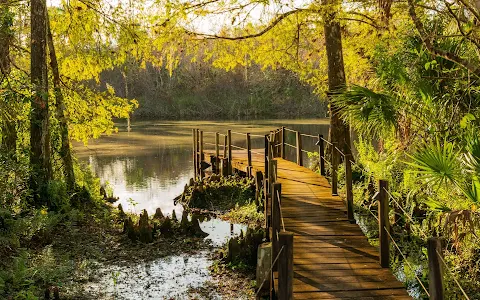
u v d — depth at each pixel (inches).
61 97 464.1
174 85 2269.9
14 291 255.6
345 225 295.0
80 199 467.8
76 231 380.2
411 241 324.2
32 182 399.2
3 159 377.7
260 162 578.9
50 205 402.0
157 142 1164.5
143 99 2182.6
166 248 363.6
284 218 309.9
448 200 265.7
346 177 304.7
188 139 1225.4
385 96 291.6
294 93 2156.7
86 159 907.4
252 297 272.1
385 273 223.3
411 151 318.7
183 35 445.1
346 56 542.6
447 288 242.8
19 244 318.3
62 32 483.2
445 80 296.2
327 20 391.2
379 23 371.6
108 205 504.4
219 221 466.9
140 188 640.4
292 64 548.4
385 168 366.9
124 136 1302.9
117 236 386.0
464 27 280.4
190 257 345.7
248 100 2203.5
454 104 292.0
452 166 209.8
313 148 1044.5
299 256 244.7
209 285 292.0
